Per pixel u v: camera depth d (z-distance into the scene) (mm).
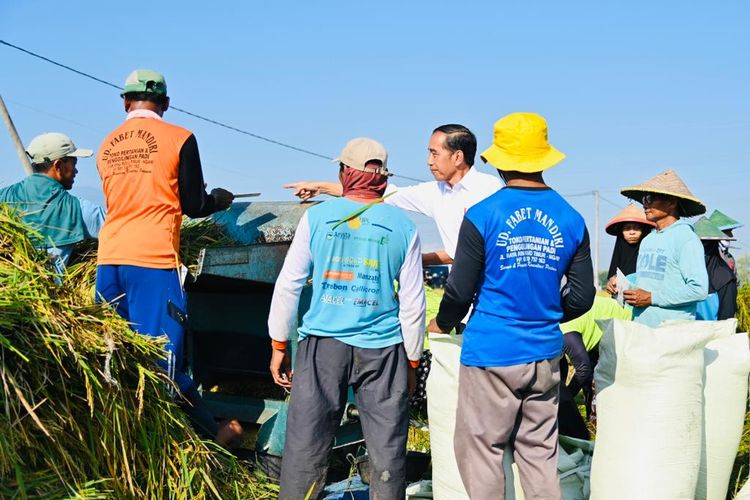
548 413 3717
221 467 4113
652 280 5070
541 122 3715
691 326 4047
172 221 4277
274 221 4957
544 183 3746
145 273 4172
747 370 4355
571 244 3668
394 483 3814
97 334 3596
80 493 3283
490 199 3656
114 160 4293
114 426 3523
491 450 3693
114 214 4270
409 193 5113
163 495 3730
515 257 3582
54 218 4684
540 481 3668
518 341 3582
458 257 3660
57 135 4918
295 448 3781
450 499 4020
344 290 3838
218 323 5102
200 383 5262
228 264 4367
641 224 6836
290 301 3920
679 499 3826
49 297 3525
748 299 9359
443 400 4043
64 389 3361
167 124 4352
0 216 3738
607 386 3971
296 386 3848
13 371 3230
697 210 5180
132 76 4406
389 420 3840
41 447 3260
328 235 3828
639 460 3811
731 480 4844
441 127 4785
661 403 3805
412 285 3918
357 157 3971
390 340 3893
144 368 3756
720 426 4281
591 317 6590
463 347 3758
